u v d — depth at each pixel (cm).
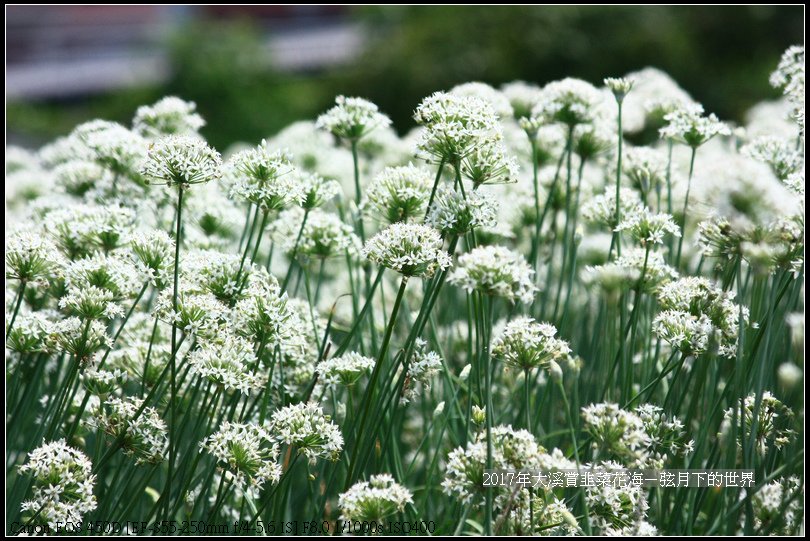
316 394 499
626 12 2589
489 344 390
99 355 507
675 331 438
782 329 501
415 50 2641
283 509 458
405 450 616
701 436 432
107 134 623
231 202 641
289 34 5081
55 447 403
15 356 499
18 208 845
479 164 460
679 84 2478
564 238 602
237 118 3067
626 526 412
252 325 441
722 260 518
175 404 410
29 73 4784
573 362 425
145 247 458
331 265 864
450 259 415
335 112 557
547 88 576
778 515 408
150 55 3644
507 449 389
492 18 2631
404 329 675
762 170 369
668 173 619
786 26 2652
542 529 400
